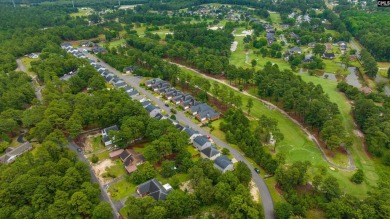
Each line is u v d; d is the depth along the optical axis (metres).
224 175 121.94
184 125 173.75
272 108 199.50
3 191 107.00
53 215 101.62
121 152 147.88
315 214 113.69
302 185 129.75
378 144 151.88
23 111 174.25
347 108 198.75
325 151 155.88
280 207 110.69
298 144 161.50
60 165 123.12
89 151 151.25
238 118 170.00
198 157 147.25
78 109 162.38
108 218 109.12
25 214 102.44
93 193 113.75
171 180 125.00
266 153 146.12
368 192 117.88
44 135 147.25
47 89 192.25
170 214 109.38
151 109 181.62
